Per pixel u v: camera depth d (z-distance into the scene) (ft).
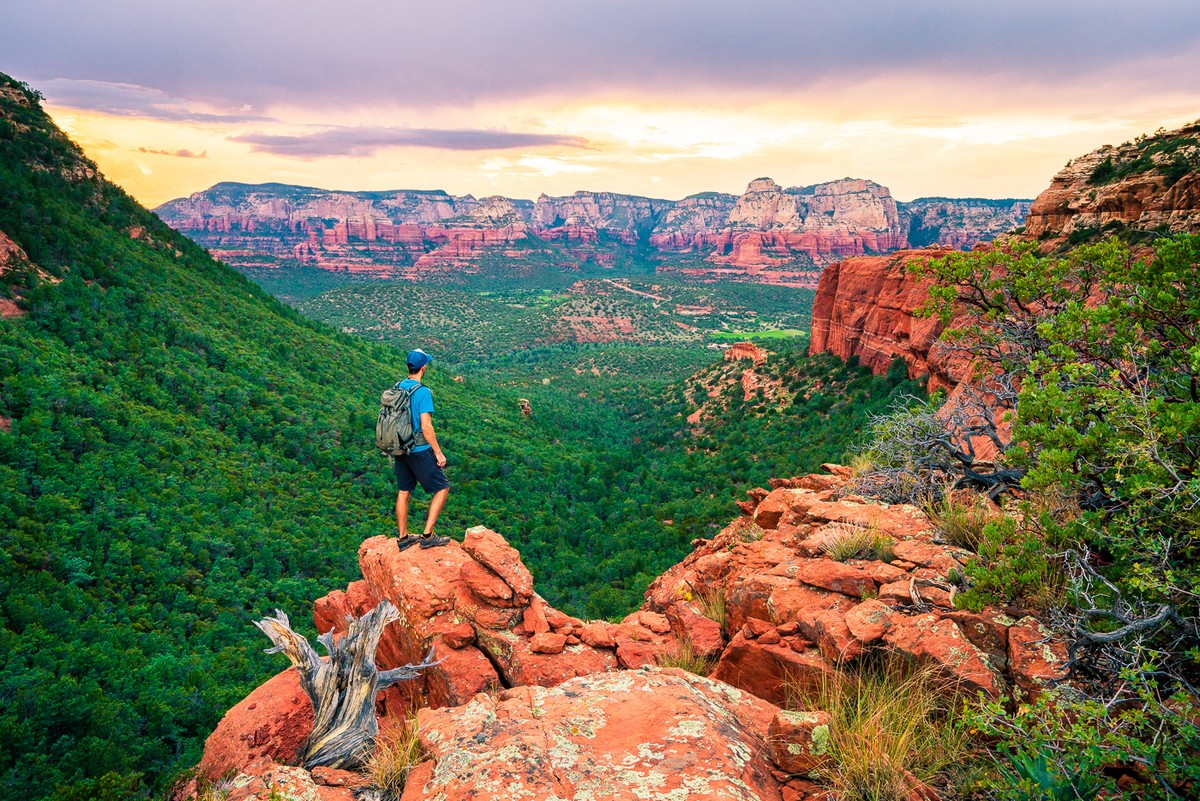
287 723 17.16
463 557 20.75
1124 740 10.27
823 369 253.44
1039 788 10.16
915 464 27.53
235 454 187.32
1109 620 13.41
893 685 14.21
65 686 92.84
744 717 13.66
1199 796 10.02
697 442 255.29
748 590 19.61
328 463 201.67
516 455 233.55
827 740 11.38
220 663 110.11
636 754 11.21
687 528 149.38
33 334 196.13
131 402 185.57
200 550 140.36
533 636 18.60
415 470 20.90
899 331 204.33
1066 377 20.92
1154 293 20.49
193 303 277.23
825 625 16.29
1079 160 164.25
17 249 221.46
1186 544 13.65
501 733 12.02
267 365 256.11
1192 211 119.14
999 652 14.34
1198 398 17.43
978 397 29.45
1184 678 12.26
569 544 164.96
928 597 16.31
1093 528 14.87
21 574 116.98
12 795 76.43
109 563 127.54
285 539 152.87
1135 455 14.44
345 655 15.06
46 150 301.22
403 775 12.06
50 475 143.64
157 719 93.15
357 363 316.60
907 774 10.98
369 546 22.65
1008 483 24.71
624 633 20.47
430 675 18.40
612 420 375.66
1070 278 32.50
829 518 23.13
